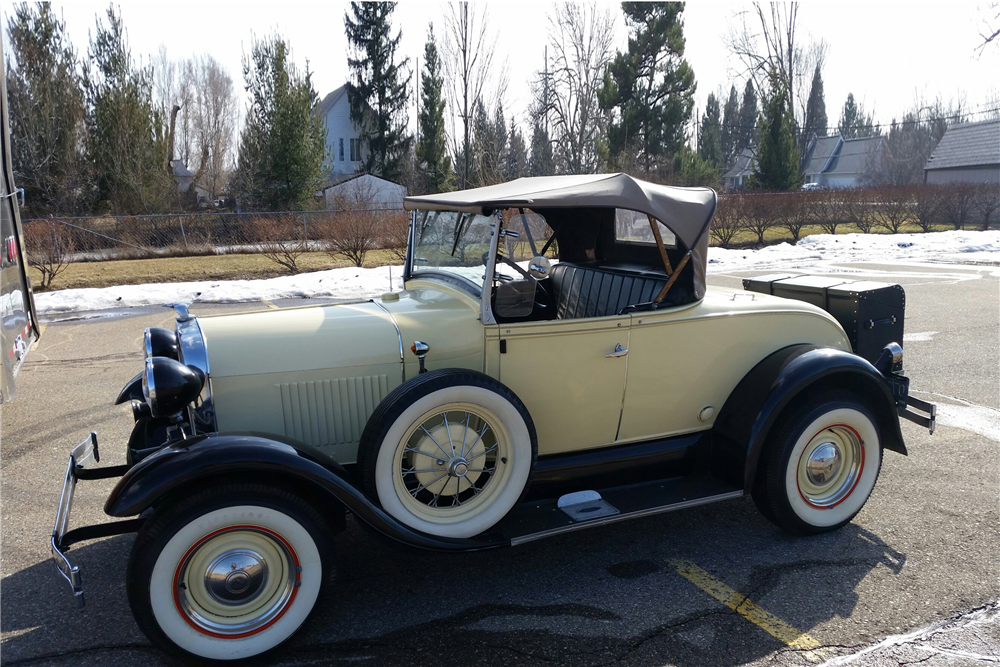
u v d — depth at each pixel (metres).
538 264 3.41
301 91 26.06
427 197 3.85
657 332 3.46
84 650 2.79
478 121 30.19
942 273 13.29
